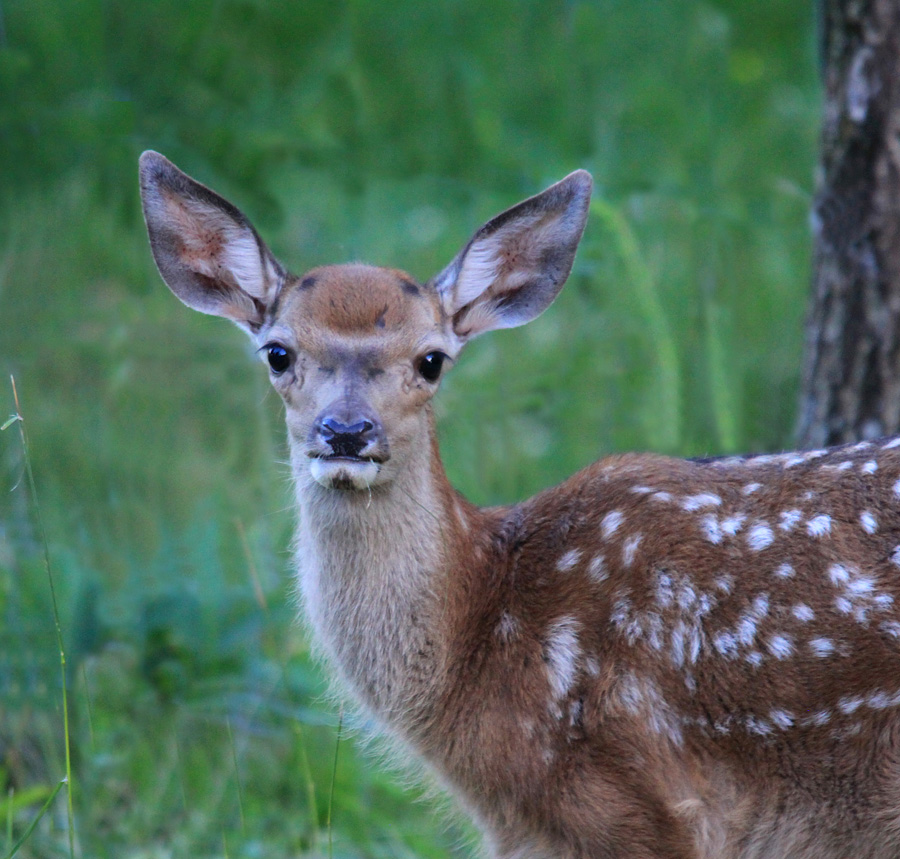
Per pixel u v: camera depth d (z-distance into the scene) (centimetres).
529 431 1394
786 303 1559
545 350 1456
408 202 1625
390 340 867
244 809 1018
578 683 832
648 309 1296
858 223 1100
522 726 838
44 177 1558
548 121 1723
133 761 1066
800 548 835
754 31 1777
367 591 875
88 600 1112
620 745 823
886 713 822
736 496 862
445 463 1352
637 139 1700
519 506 920
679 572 841
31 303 1483
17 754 1044
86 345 1446
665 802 823
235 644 1137
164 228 948
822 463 869
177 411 1420
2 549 1153
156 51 1641
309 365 868
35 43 1605
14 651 1078
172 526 1274
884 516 834
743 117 1731
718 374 1309
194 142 1594
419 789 1070
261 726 1098
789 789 844
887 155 1083
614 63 1761
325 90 1678
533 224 954
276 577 1196
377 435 830
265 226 1579
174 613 1144
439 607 867
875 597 817
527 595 862
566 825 833
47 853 957
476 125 1689
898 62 1071
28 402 1380
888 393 1105
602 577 851
